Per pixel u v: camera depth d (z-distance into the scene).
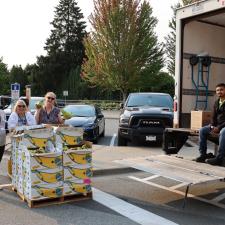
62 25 66.19
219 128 6.70
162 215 5.77
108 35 36.59
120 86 37.50
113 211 5.93
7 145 11.41
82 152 6.38
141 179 8.12
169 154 7.46
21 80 65.44
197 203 6.43
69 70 62.88
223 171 6.12
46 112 7.61
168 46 32.38
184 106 7.73
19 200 6.44
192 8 7.29
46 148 6.23
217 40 8.16
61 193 6.25
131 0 36.53
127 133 12.36
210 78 8.06
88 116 14.32
